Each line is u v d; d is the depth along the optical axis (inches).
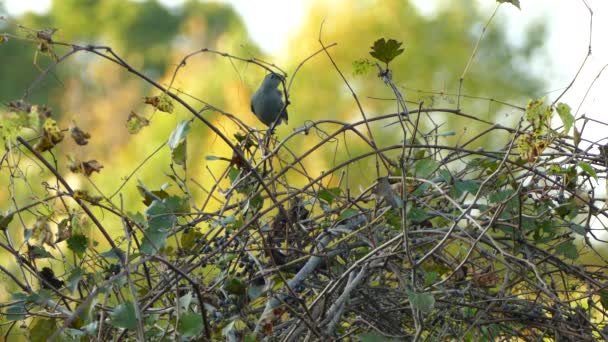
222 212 271.1
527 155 254.2
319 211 323.3
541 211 285.3
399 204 241.1
